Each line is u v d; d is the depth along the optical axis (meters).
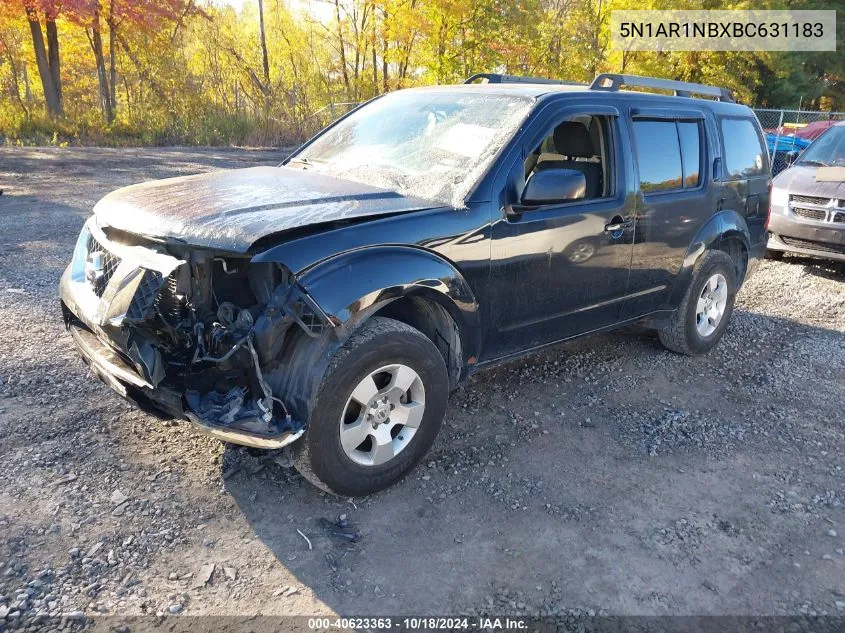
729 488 3.52
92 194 11.20
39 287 6.05
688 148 4.82
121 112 23.52
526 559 2.90
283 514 3.11
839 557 3.00
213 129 22.36
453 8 23.86
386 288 2.96
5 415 3.74
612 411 4.34
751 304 6.95
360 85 30.59
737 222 5.28
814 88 34.56
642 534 3.10
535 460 3.70
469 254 3.40
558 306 4.02
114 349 3.00
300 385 2.82
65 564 2.69
